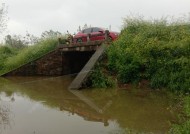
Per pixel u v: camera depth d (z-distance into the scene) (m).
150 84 15.14
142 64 15.70
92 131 8.85
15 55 30.05
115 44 17.64
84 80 16.36
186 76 13.69
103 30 21.27
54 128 9.16
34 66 23.78
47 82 19.72
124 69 16.05
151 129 8.99
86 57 24.59
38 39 29.64
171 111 10.89
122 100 13.16
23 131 8.90
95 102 12.99
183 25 16.94
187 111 9.86
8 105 12.60
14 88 17.45
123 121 9.94
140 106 11.95
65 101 13.28
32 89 16.94
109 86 16.20
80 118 10.36
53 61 23.55
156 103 12.28
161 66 15.08
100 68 17.00
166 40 16.05
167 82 14.53
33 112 11.30
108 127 9.27
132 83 15.92
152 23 18.05
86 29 22.44
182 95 12.88
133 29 18.52
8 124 9.67
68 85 18.03
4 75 23.70
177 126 8.39
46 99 13.80
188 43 14.56
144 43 16.08
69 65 23.86
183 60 14.06
